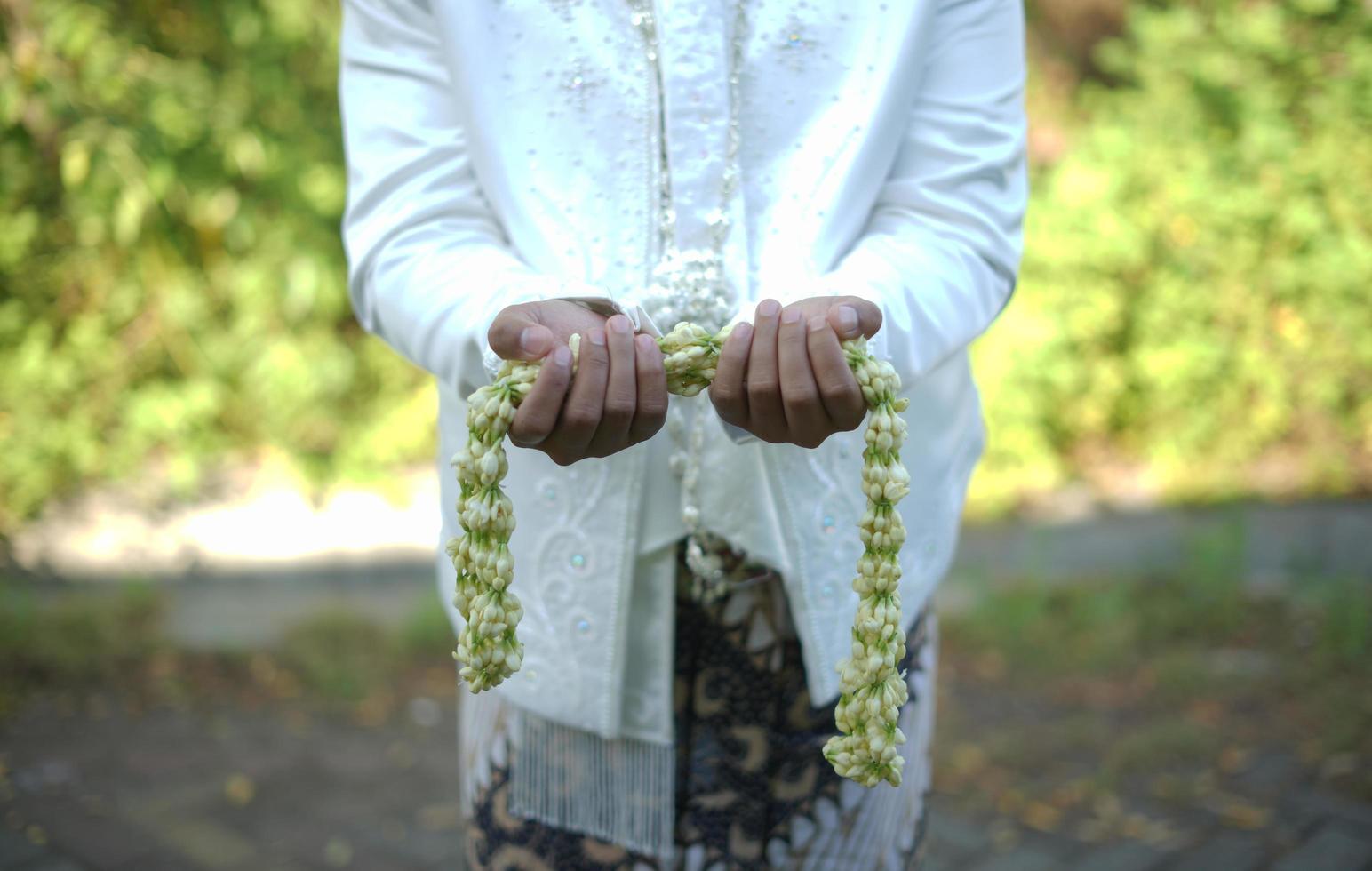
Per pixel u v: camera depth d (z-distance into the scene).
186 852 2.67
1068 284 5.39
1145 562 4.54
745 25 1.15
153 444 5.42
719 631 1.20
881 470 0.94
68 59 3.90
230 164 4.31
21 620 3.80
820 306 0.95
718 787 1.23
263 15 4.47
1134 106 5.57
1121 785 2.95
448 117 1.20
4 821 2.77
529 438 0.91
